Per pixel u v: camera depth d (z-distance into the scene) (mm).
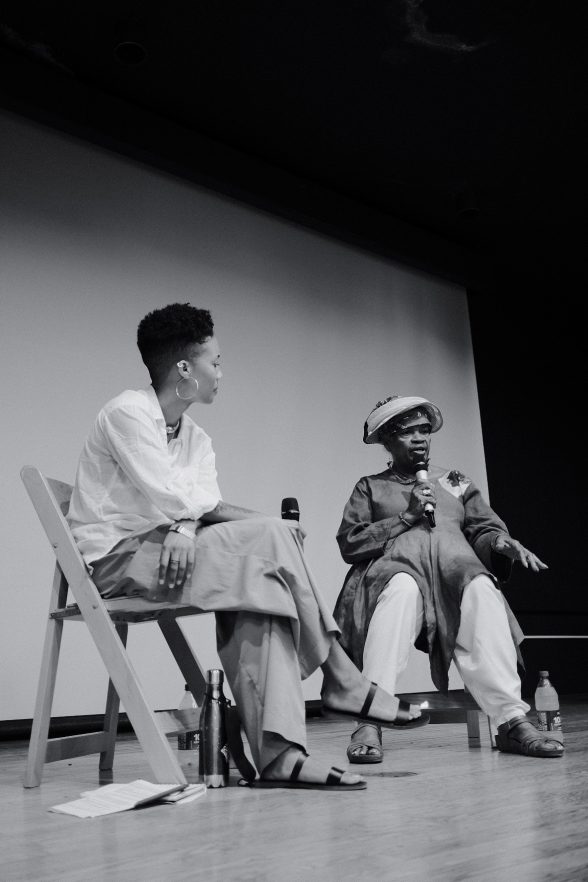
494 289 5602
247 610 1511
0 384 3340
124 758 2150
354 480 4410
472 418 5152
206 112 4145
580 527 5754
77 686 3219
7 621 3137
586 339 6227
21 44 3652
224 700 1605
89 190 3832
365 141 4398
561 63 3910
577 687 5367
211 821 1219
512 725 2014
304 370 4379
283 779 1493
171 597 1549
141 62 3775
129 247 3887
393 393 4770
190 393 1830
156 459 1653
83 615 1598
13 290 3479
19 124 3688
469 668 2080
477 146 4465
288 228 4555
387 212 5055
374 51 3793
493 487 5203
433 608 2131
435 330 5121
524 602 5211
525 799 1344
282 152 4473
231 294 4203
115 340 3711
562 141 4441
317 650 1539
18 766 2072
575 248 5430
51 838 1131
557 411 5875
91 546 1671
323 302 4590
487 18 3633
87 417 3531
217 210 4277
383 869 915
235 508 1699
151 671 3441
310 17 3586
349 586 2260
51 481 1790
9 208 3566
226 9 3514
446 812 1245
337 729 3053
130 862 980
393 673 2055
